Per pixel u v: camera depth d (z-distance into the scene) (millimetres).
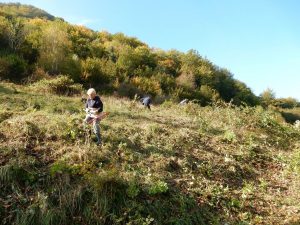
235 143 12312
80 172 7633
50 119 10234
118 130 10766
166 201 7660
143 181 8016
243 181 9719
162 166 9047
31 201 6879
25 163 7648
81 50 41094
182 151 10523
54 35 32688
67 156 8219
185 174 9070
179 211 7535
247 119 15125
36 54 32219
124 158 8961
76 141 9102
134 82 36562
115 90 32969
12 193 6996
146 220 6918
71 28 49531
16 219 6512
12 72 25781
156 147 10172
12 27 31438
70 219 6816
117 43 50312
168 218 7312
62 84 20000
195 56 61344
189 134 12062
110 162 8508
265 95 76062
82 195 7133
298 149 12695
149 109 17078
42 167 7781
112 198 7254
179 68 56781
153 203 7484
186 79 47062
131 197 7430
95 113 9180
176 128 12688
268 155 11922
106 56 43938
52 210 6719
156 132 11531
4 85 17922
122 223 6934
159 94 36469
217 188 8656
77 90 20594
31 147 8469
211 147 11492
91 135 9633
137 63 45094
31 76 25016
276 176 10477
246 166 10578
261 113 15570
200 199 8117
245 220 7836
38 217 6625
